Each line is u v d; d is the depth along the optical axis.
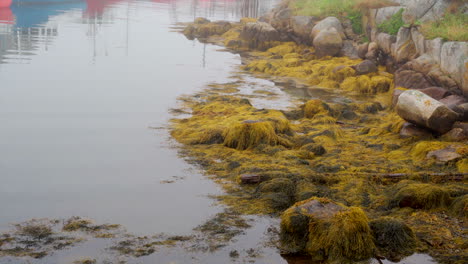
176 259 6.16
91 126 12.23
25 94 15.12
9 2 40.31
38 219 7.21
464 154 9.55
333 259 6.23
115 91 16.22
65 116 13.02
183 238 6.72
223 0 76.31
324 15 26.75
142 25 37.31
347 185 8.48
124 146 10.80
